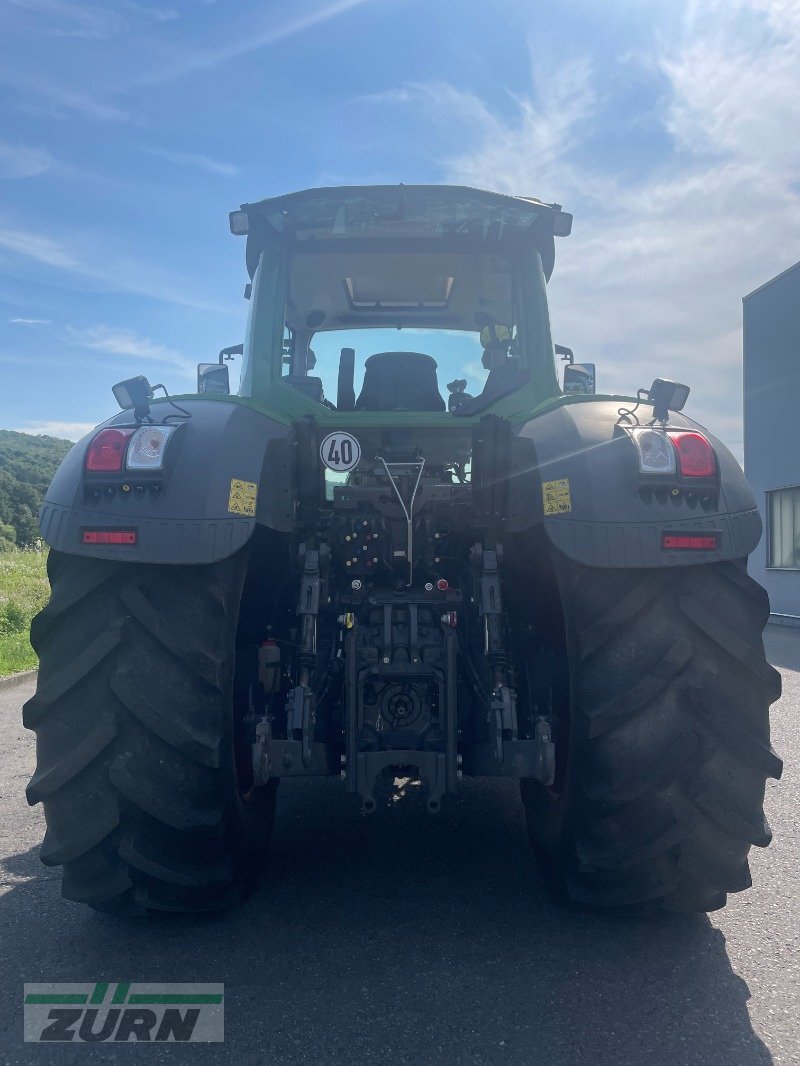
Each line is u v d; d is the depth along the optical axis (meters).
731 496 2.70
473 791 4.53
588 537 2.59
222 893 2.79
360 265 3.86
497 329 3.95
